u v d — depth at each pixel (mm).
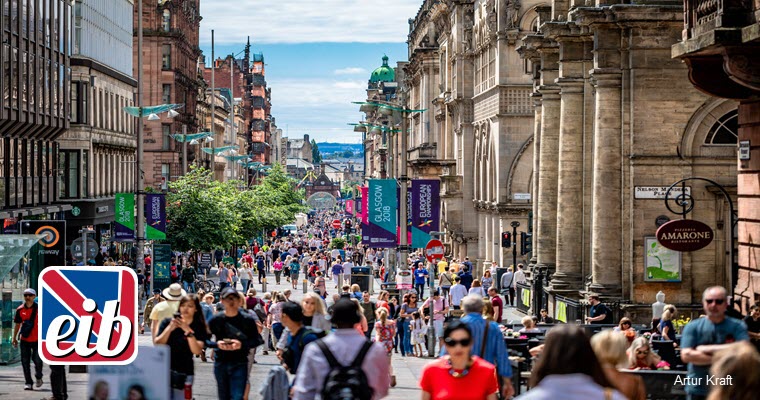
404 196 73438
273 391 21531
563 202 61031
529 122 97375
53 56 85188
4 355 39656
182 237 97375
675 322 43469
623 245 53156
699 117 52312
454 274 81375
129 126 123438
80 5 101750
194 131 172625
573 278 60906
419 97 171500
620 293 53969
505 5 97250
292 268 104188
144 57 154125
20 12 75812
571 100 60562
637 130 52469
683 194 41906
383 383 16891
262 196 167375
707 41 33969
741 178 37938
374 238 74188
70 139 101125
